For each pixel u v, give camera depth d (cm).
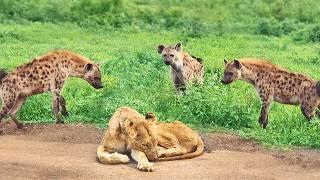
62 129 1340
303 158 1188
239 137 1311
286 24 3247
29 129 1351
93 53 2297
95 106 1471
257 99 1596
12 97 1357
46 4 3316
